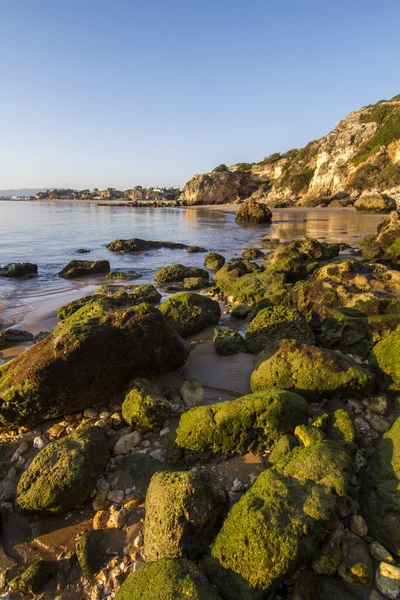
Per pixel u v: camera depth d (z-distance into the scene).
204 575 3.21
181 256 23.17
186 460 4.71
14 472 4.78
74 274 17.55
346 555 3.29
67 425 5.61
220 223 46.31
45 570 3.58
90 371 5.64
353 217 44.62
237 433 4.67
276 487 3.69
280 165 92.69
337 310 8.29
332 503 3.48
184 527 3.53
